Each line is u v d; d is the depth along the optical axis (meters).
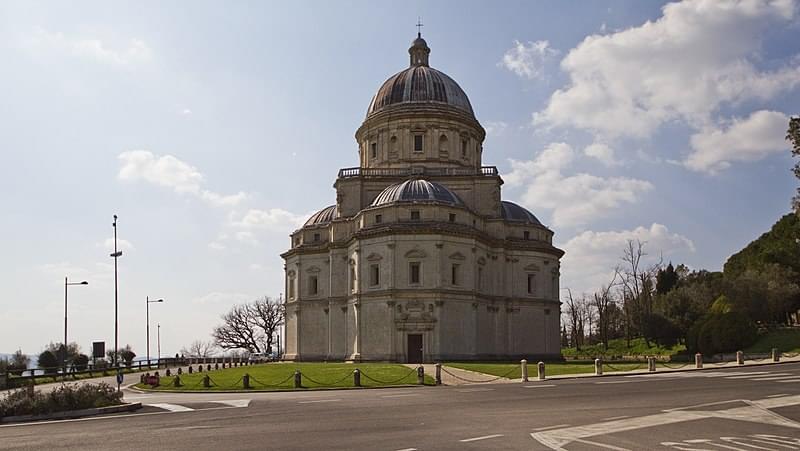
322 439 21.28
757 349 85.56
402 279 79.56
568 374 57.16
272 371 62.41
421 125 93.44
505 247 92.56
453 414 27.94
